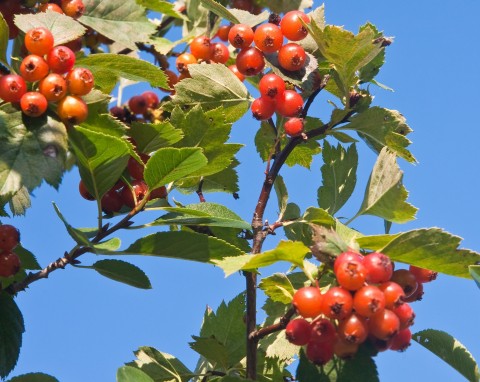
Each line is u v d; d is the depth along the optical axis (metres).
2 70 5.27
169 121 5.34
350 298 4.05
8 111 4.65
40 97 4.61
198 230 5.78
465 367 4.63
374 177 5.21
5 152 4.54
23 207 5.53
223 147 5.41
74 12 5.84
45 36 4.69
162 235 4.79
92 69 5.39
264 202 5.40
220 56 6.20
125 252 4.80
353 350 4.18
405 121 5.56
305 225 5.47
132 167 5.25
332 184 5.77
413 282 4.39
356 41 5.27
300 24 5.45
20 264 5.04
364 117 5.61
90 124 4.94
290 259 4.36
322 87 5.64
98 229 5.07
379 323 4.09
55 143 4.61
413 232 4.20
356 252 4.27
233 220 5.18
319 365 4.24
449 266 4.35
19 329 5.11
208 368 5.89
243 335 5.66
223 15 5.75
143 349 5.58
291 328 4.18
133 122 5.12
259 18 5.89
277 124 5.88
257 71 5.59
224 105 5.89
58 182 4.55
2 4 5.51
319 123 6.16
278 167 5.50
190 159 4.82
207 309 5.79
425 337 4.72
